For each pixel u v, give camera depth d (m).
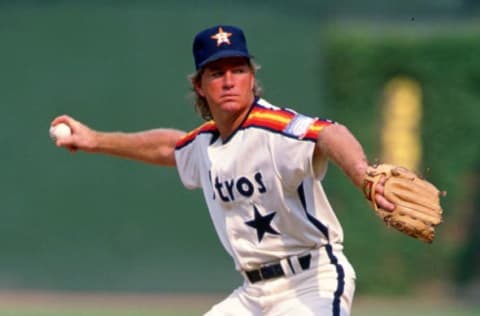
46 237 58.03
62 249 58.12
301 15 59.47
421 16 64.19
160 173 58.62
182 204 58.69
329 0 60.53
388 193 16.66
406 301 59.53
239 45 18.80
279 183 18.58
